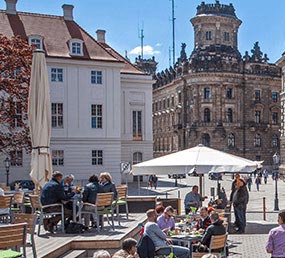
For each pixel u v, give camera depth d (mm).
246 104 113250
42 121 18250
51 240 15023
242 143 112562
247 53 114875
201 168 20109
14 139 42656
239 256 17188
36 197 16625
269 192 54312
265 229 23438
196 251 13930
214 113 110500
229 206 23078
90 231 16719
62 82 54750
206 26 117375
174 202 25859
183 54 121562
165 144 126625
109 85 56438
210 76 110125
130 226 18000
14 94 41562
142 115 64438
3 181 51844
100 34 69812
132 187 59281
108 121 56312
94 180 16984
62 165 54531
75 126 55094
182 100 114562
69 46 55594
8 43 41656
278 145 116375
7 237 9773
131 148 63750
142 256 13477
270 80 115188
